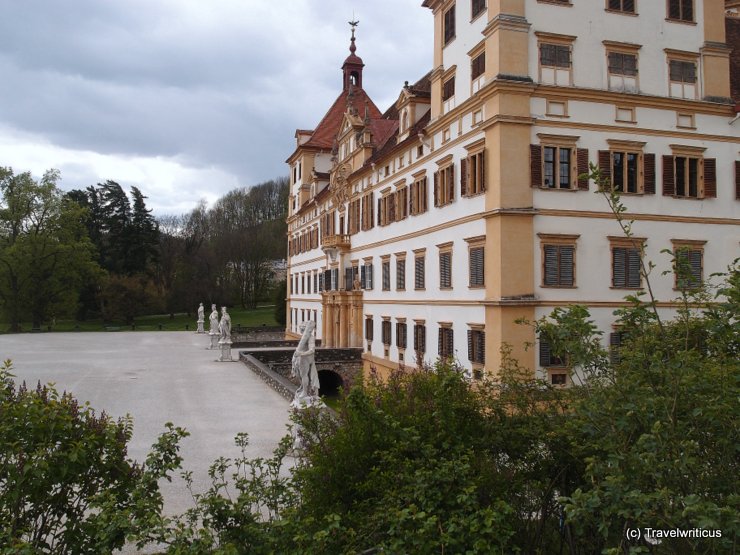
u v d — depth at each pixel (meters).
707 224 29.48
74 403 10.59
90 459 9.44
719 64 30.02
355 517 9.00
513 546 7.71
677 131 29.11
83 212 86.12
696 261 29.12
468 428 10.22
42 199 83.06
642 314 7.73
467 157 29.39
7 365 10.62
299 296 74.56
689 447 6.43
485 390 11.34
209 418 24.52
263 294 121.94
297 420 11.69
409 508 7.62
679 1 29.69
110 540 8.02
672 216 28.77
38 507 9.08
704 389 6.91
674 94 29.31
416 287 36.44
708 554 6.33
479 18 29.02
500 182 26.27
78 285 87.19
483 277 27.86
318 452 10.41
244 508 8.80
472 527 7.43
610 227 27.78
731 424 6.70
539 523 9.80
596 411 7.52
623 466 6.65
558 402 10.55
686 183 29.25
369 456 9.88
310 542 8.17
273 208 151.50
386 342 41.84
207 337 72.75
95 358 46.94
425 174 35.25
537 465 9.90
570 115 27.41
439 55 33.50
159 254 113.69
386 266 42.22
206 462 18.12
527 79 26.77
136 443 20.25
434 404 10.46
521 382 11.88
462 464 8.73
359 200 49.19
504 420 10.55
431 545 7.38
